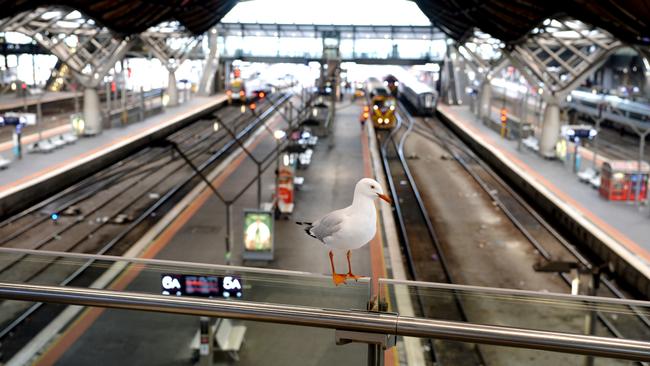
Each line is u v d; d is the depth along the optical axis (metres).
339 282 3.83
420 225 34.56
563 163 45.25
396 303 4.45
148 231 29.94
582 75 45.34
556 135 47.25
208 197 36.78
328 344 5.44
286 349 5.71
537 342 3.26
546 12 32.56
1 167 37.03
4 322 8.50
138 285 4.39
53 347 9.20
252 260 26.27
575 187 37.72
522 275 27.05
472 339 3.32
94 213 33.94
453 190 43.25
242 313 3.49
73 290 3.57
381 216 31.67
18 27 44.47
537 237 32.06
